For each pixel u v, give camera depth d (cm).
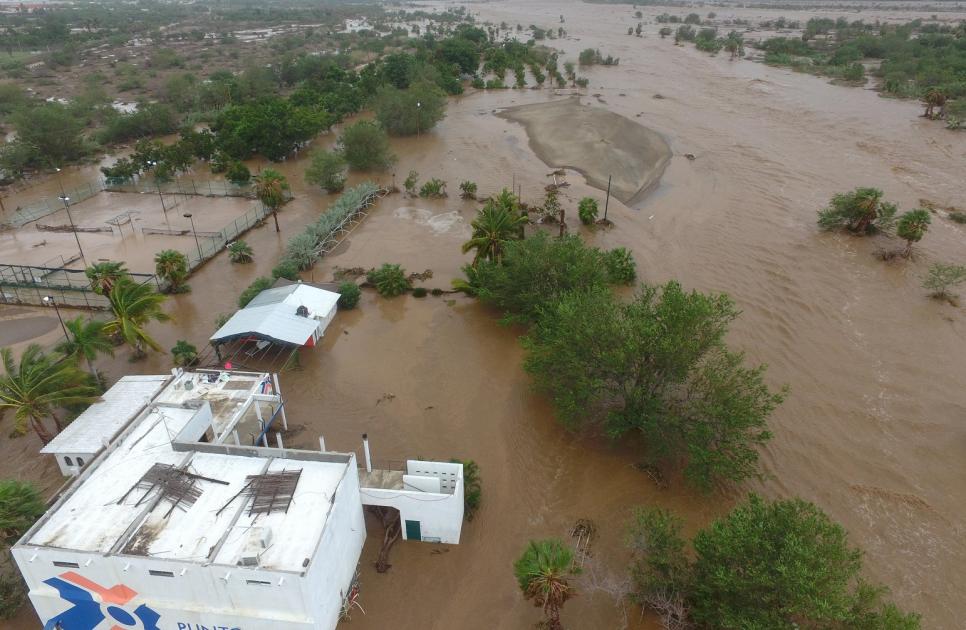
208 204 7706
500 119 11225
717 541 2505
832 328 4919
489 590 2903
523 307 4794
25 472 3600
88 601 2448
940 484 3484
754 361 4547
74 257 6241
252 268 6069
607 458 3688
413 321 5153
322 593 2489
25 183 8606
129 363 4594
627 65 15438
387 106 10044
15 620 2730
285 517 2553
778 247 6234
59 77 15550
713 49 16588
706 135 9756
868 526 3241
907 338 4759
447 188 8038
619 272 5584
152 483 2709
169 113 10869
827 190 7519
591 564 3022
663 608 2639
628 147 9088
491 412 4081
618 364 3366
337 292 5269
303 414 4066
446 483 3175
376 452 3744
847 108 10806
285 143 9181
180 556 2367
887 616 2211
